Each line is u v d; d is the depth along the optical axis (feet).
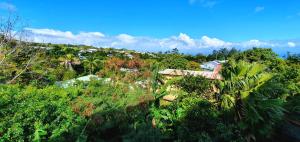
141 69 30.94
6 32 52.85
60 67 80.18
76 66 113.70
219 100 24.64
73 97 25.79
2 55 51.85
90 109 21.24
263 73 23.13
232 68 24.25
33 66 58.39
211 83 26.94
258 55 66.39
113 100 24.14
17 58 56.70
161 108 26.25
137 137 18.11
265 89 21.43
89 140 19.38
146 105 24.20
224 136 19.86
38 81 53.62
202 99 25.30
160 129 22.34
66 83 37.01
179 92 27.91
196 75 29.12
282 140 21.89
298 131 20.79
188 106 24.06
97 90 26.50
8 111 18.80
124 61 31.42
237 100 22.09
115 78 28.63
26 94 23.44
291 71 46.65
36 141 16.94
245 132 20.93
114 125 20.74
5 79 50.93
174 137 21.74
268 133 20.61
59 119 20.21
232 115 22.54
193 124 22.18
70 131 18.75
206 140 19.45
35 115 18.86
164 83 31.83
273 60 64.59
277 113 20.16
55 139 17.63
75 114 20.93
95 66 99.91
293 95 26.25
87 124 19.71
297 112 22.25
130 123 21.65
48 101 22.25
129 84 27.63
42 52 60.75
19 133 16.58
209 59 193.57
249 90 21.06
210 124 21.94
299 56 85.30
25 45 56.08
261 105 20.25
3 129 16.81
